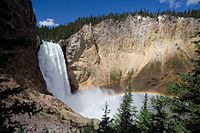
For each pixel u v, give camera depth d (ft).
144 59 577.84
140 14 608.19
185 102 50.26
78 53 552.41
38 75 275.39
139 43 591.78
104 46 583.58
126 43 592.60
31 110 28.12
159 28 593.42
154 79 542.16
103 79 555.69
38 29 558.56
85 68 549.54
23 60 249.96
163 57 570.46
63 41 544.21
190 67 545.44
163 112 57.93
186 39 581.94
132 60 580.30
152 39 590.55
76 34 561.02
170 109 50.83
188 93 49.42
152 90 524.52
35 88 242.37
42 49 414.21
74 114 208.95
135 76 558.15
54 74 426.51
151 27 595.06
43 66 408.46
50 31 560.61
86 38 566.36
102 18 601.62
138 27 598.75
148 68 561.02
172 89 50.96
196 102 49.88
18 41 28.27
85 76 547.90
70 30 567.59
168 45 579.48
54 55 437.17
